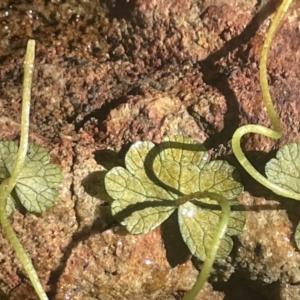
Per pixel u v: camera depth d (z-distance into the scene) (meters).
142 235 0.08
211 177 0.08
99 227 0.08
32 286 0.08
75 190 0.08
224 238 0.08
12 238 0.08
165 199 0.08
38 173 0.08
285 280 0.08
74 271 0.08
